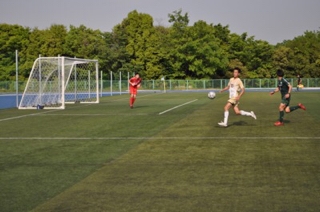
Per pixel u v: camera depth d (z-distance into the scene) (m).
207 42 74.44
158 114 21.33
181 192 6.97
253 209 6.05
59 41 71.75
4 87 59.25
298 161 9.24
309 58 80.88
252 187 7.21
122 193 6.97
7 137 13.59
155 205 6.30
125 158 9.88
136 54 75.12
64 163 9.44
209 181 7.65
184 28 75.44
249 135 13.28
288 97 15.45
